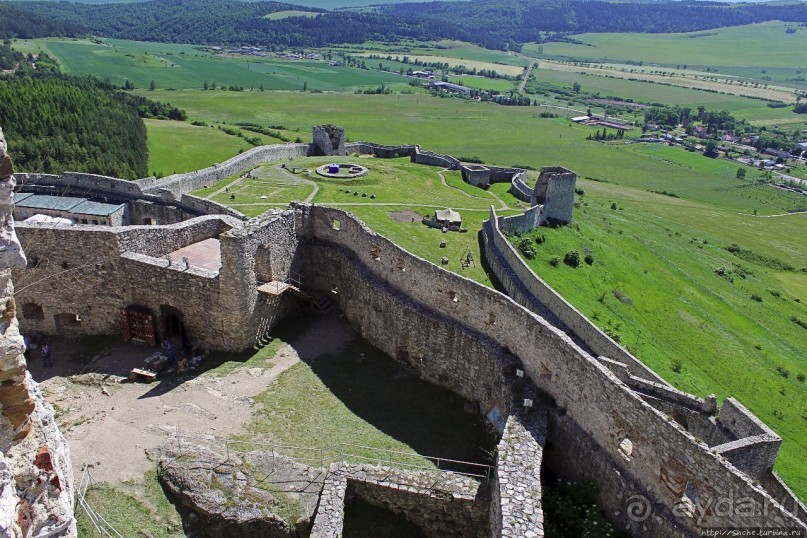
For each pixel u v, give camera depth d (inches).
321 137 3612.2
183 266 1305.4
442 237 2174.0
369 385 1255.5
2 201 516.1
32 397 566.9
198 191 2632.9
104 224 2214.6
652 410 800.9
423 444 1080.8
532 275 1722.4
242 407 1146.0
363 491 911.7
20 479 553.0
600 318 1903.3
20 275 1321.4
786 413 1802.4
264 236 1354.6
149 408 1121.4
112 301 1353.3
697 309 2364.7
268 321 1406.3
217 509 862.5
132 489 903.1
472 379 1178.6
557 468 966.4
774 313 2632.9
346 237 1509.6
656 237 3245.6
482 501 878.4
